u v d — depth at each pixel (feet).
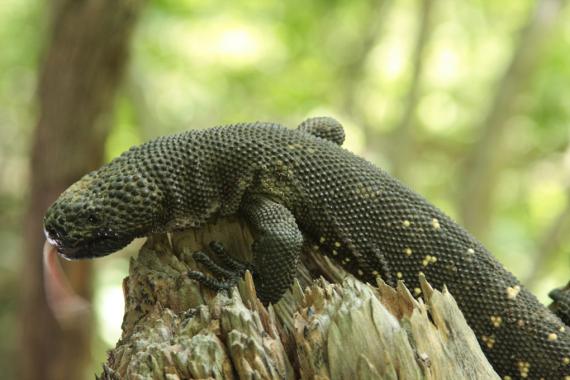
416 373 10.68
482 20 51.24
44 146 29.73
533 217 54.75
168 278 13.41
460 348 11.44
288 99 49.90
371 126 48.98
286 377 11.35
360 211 14.82
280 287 13.65
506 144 43.06
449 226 15.29
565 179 53.57
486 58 52.75
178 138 14.39
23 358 33.53
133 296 13.75
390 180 15.31
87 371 35.01
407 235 14.93
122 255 50.62
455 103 55.57
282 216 13.91
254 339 11.02
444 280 15.01
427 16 43.09
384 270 14.94
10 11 49.06
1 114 63.52
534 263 42.37
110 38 27.61
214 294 13.23
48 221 13.37
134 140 46.03
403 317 11.30
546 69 48.83
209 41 49.16
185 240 14.37
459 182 49.55
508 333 14.94
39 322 32.55
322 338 10.97
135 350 11.69
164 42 45.75
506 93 41.75
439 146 58.03
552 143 52.39
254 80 50.03
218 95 50.62
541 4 40.50
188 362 10.91
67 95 28.58
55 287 31.12
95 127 29.53
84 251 13.78
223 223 14.66
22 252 32.45
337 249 14.94
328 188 14.69
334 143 15.96
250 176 14.28
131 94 40.68
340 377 10.82
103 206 13.28
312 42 49.24
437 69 53.88
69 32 27.50
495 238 49.65
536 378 14.94
